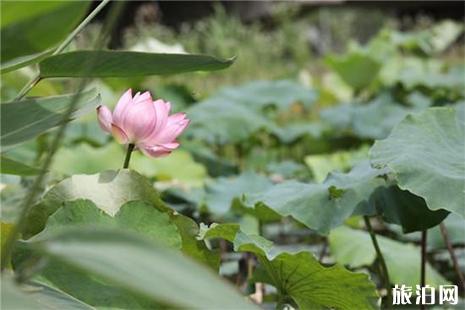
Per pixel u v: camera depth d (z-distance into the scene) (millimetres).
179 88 9266
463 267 5699
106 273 3068
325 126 9500
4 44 3381
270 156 9359
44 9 3334
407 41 13039
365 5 29234
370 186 4523
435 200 4184
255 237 4203
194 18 29125
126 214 3926
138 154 7047
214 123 8156
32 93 6348
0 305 3184
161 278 3047
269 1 27594
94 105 3668
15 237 3400
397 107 9305
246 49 20781
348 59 11633
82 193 4074
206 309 2988
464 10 30000
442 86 10758
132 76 3752
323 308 4168
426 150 4312
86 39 15188
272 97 8938
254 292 4922
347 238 5445
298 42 23328
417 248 5520
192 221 4066
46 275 3771
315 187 4594
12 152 6715
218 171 8344
